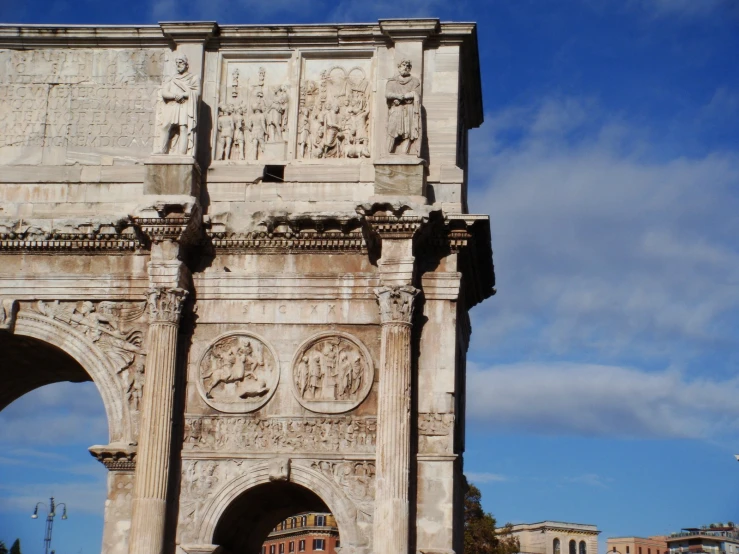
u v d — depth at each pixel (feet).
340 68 113.70
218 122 112.47
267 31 113.39
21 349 114.42
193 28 113.39
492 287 123.44
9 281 109.50
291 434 104.37
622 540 552.00
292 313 107.24
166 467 102.12
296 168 110.32
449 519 100.42
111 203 111.24
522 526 509.76
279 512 119.14
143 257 109.60
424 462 101.96
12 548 263.90
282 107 112.57
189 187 106.93
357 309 106.73
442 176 108.88
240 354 106.42
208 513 102.63
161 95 110.32
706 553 492.54
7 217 110.32
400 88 109.09
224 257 109.09
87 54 116.16
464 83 119.96
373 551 98.84
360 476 102.78
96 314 108.58
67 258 110.01
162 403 102.94
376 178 106.01
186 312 107.45
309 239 107.65
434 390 103.76
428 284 106.11
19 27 115.44
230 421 105.09
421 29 111.75
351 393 104.99
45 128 114.21
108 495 104.12
